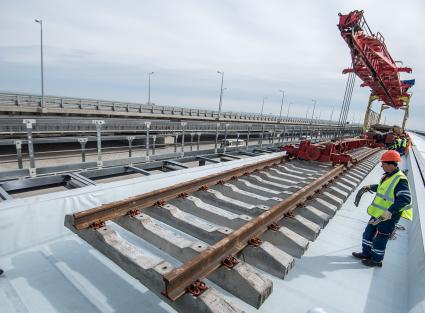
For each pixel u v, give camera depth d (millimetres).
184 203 4652
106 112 27109
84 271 3094
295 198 4703
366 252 3682
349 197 6652
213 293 2330
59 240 3764
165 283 2168
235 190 5512
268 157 9383
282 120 58219
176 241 3195
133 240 3756
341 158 8695
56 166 5520
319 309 2383
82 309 2527
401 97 21594
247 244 3303
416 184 7371
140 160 7191
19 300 2584
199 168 6684
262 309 2648
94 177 5617
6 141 5082
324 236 4395
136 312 2535
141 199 4090
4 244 3299
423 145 31078
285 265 3088
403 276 3428
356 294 3010
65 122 9211
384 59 11234
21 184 4500
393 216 3420
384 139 18062
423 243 3635
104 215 3494
